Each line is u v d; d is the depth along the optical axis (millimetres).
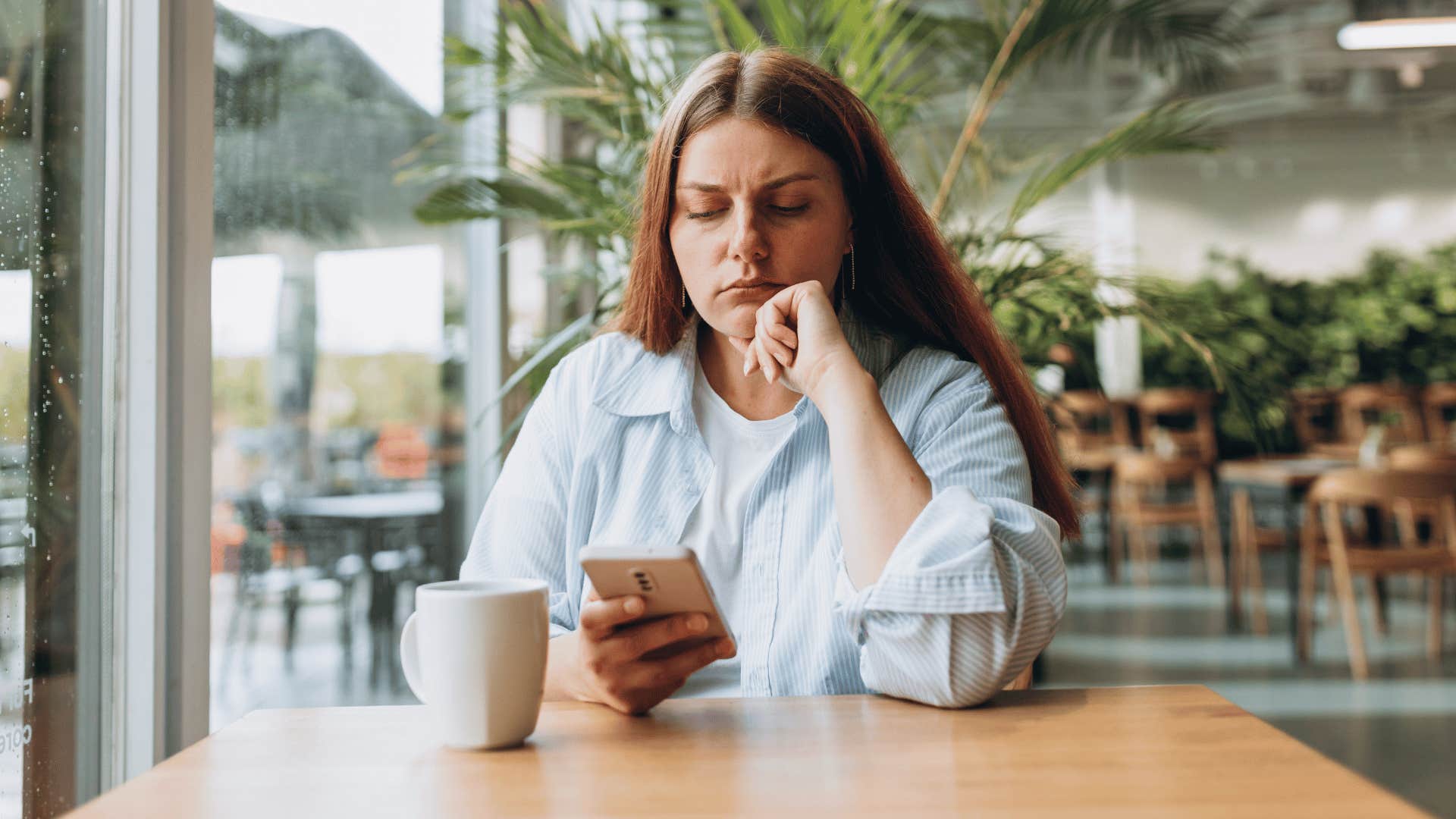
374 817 601
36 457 1108
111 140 1222
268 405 1837
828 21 2164
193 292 1262
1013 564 841
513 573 1152
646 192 1129
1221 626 5051
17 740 1070
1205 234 10438
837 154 1030
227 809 617
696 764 686
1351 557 4062
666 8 3352
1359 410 8375
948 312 1181
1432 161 10258
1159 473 6008
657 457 1121
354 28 2223
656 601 799
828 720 792
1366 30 6426
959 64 2537
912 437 1088
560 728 787
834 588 1021
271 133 1838
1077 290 2164
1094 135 9242
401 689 2510
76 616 1173
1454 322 10102
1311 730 3326
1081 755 690
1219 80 2688
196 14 1264
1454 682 3891
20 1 1085
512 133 3111
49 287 1137
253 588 1783
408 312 2527
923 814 583
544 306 3318
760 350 991
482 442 3012
